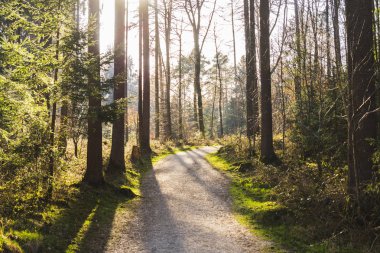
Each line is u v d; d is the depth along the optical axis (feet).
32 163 31.04
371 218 26.89
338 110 36.99
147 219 34.86
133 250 27.20
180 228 32.24
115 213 35.94
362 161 28.25
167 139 110.22
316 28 42.98
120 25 51.11
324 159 39.58
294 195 35.32
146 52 81.87
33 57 31.63
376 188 25.96
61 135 34.58
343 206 29.01
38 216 28.84
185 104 174.50
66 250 25.66
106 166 52.75
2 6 30.96
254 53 69.92
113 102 36.68
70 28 33.68
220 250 27.09
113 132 53.16
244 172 53.67
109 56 35.32
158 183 51.11
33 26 32.12
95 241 28.58
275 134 69.92
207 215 36.19
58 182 36.01
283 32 49.11
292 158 51.19
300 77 46.70
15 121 29.86
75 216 32.04
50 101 32.83
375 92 28.53
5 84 28.91
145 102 82.17
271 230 31.12
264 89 54.90
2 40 30.01
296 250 26.73
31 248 23.21
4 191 29.60
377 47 30.73
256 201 39.19
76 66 32.48
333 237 26.76
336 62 37.50
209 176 54.54
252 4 70.23
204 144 105.91
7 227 24.85
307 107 44.39
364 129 28.27
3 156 29.32
